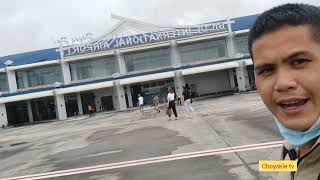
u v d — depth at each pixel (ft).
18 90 174.50
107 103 178.40
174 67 171.53
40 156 49.98
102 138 60.39
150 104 173.58
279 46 5.17
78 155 45.83
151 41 170.50
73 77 175.63
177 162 33.24
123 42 171.32
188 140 45.03
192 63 171.53
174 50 172.35
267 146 34.58
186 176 28.09
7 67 173.58
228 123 56.34
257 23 5.45
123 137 57.47
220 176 26.73
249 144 36.78
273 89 5.29
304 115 5.15
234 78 177.06
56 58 173.78
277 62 5.22
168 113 79.41
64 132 85.15
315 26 5.12
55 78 177.78
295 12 5.16
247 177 25.44
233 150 34.91
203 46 173.27
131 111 145.07
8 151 62.49
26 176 37.29
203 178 26.86
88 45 172.14
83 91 176.86
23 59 174.40
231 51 170.81
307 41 5.08
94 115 155.84
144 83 176.55
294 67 5.16
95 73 176.14
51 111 181.16
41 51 174.50
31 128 130.72
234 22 169.99
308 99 5.14
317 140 5.27
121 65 172.65
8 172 41.19
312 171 5.37
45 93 173.17
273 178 24.23
